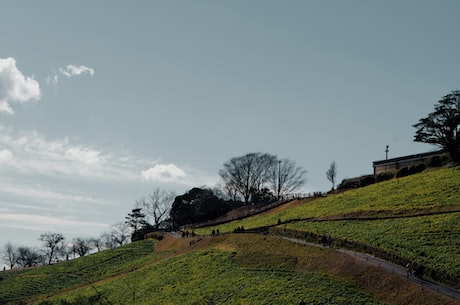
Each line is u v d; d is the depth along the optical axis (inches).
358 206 3779.5
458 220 2849.4
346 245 2903.5
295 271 2736.2
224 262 3235.7
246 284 2701.8
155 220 6889.8
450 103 4156.0
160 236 5442.9
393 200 3634.4
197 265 3351.4
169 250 4507.9
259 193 6727.4
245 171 6845.5
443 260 2342.5
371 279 2351.1
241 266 3075.8
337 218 3622.0
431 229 2819.9
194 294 2800.2
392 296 2164.1
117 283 3619.6
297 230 3430.1
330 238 3029.0
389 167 4840.1
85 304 3218.5
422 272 2309.3
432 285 2167.8
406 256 2486.5
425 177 4055.1
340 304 2166.6
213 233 4379.9
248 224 4645.7
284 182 6727.4
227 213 6166.3
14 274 5068.9
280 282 2598.4
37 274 4820.4
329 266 2635.3
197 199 6382.9
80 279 4382.4
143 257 4653.1
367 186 4527.6
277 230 3656.5
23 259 7662.4
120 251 5177.2
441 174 3983.8
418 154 4628.4
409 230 2893.7
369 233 2987.2
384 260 2581.2
